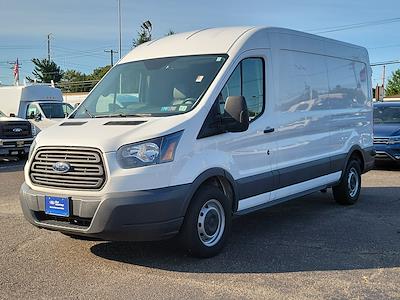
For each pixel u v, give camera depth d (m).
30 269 5.34
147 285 4.88
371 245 6.22
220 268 5.36
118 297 4.59
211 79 5.88
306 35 7.56
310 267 5.40
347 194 8.66
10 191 10.39
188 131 5.38
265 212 8.20
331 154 8.13
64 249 6.03
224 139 5.80
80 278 5.07
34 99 20.28
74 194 5.18
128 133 5.20
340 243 6.32
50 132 5.67
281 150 6.82
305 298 4.55
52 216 5.38
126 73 6.55
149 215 5.02
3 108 20.38
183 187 5.25
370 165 9.42
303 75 7.38
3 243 6.30
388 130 13.39
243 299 4.54
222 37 6.42
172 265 5.44
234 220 7.64
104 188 5.02
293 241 6.42
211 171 5.58
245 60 6.28
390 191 10.13
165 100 5.92
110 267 5.39
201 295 4.62
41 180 5.45
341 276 5.12
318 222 7.47
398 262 5.57
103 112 6.22
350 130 8.76
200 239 5.52
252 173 6.29
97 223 5.01
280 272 5.24
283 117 6.86
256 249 6.05
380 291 4.72
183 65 6.21
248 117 5.85
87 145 5.13
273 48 6.78
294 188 7.14
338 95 8.38
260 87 6.51
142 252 5.88
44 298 4.57
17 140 17.05
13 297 4.59
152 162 5.09
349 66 8.83
